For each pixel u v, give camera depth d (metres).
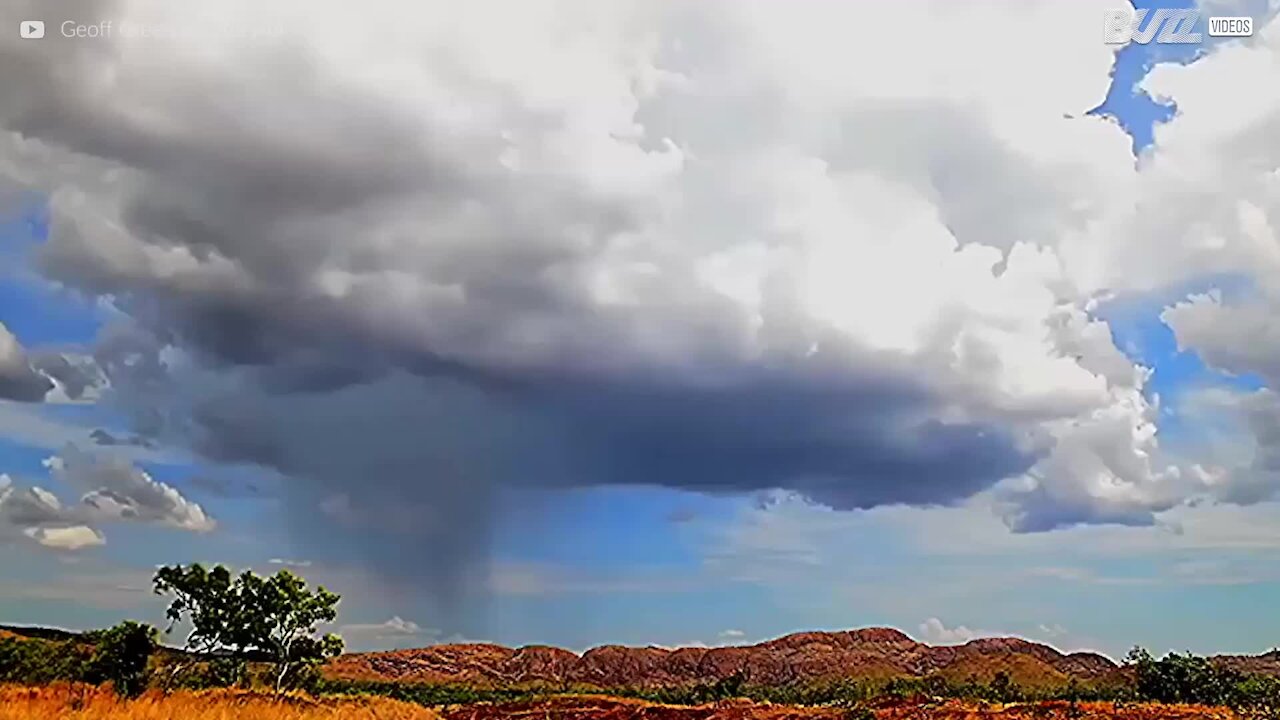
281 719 42.94
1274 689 63.72
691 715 57.03
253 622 51.53
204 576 51.19
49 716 36.09
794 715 53.88
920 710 52.69
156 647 47.16
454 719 61.25
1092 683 101.31
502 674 194.88
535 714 62.50
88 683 45.50
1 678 46.44
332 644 53.91
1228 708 54.03
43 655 48.69
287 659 53.28
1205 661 67.94
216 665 56.84
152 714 37.97
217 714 40.34
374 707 56.34
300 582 53.09
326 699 56.31
